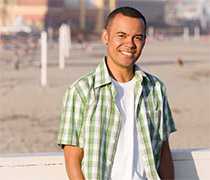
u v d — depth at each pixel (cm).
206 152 435
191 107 1608
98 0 9762
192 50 4781
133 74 378
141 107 368
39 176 416
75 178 361
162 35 9031
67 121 362
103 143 359
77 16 9856
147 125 367
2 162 413
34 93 1850
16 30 6662
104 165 358
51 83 2119
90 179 356
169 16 13025
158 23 11444
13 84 2109
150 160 364
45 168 416
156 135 374
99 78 364
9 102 1659
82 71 2611
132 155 361
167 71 2720
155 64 3119
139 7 11875
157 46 5481
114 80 371
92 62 3192
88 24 9762
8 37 5522
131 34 368
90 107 359
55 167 416
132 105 367
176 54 4125
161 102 377
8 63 3136
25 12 9800
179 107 1606
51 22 9812
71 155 364
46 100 1695
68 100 364
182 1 13312
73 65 2959
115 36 369
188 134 1207
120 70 373
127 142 362
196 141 1137
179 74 2586
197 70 2789
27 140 1148
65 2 9850
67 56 3481
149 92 376
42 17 9794
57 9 9850
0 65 2992
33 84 2100
